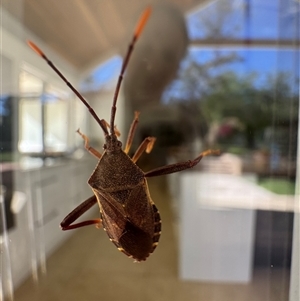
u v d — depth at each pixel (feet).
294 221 0.17
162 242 0.43
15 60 0.32
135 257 0.17
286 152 0.23
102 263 0.38
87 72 0.50
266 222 0.31
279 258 0.20
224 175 0.46
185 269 0.38
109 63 0.49
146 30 0.43
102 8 0.35
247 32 0.41
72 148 0.39
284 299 0.18
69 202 0.39
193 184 0.43
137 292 0.34
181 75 0.58
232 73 0.55
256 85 0.48
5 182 0.30
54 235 0.37
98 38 0.43
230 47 0.49
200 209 0.40
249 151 0.54
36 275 0.30
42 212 0.35
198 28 0.44
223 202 0.39
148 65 0.51
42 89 0.37
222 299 0.33
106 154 0.17
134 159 0.19
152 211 0.18
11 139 0.32
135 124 0.19
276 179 0.29
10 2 0.29
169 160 0.59
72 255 0.39
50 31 0.38
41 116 0.37
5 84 0.31
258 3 0.33
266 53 0.39
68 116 0.38
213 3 0.38
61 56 0.44
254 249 0.35
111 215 0.17
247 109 0.56
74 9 0.34
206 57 0.53
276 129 0.31
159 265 0.39
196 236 0.39
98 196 0.17
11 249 0.24
